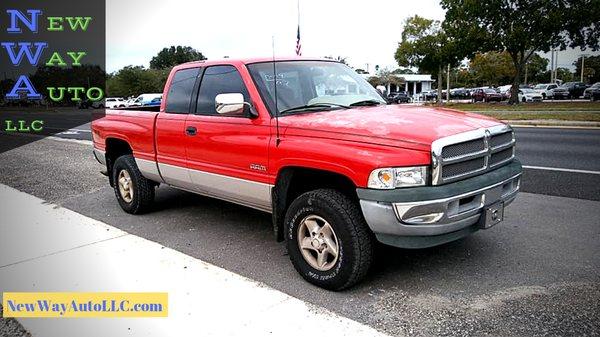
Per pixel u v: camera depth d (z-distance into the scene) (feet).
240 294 12.25
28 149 45.11
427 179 11.12
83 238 17.02
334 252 12.20
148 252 15.38
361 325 10.61
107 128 20.86
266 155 13.62
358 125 12.18
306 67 16.12
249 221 18.80
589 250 14.47
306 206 12.50
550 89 139.74
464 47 103.76
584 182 23.35
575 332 10.06
